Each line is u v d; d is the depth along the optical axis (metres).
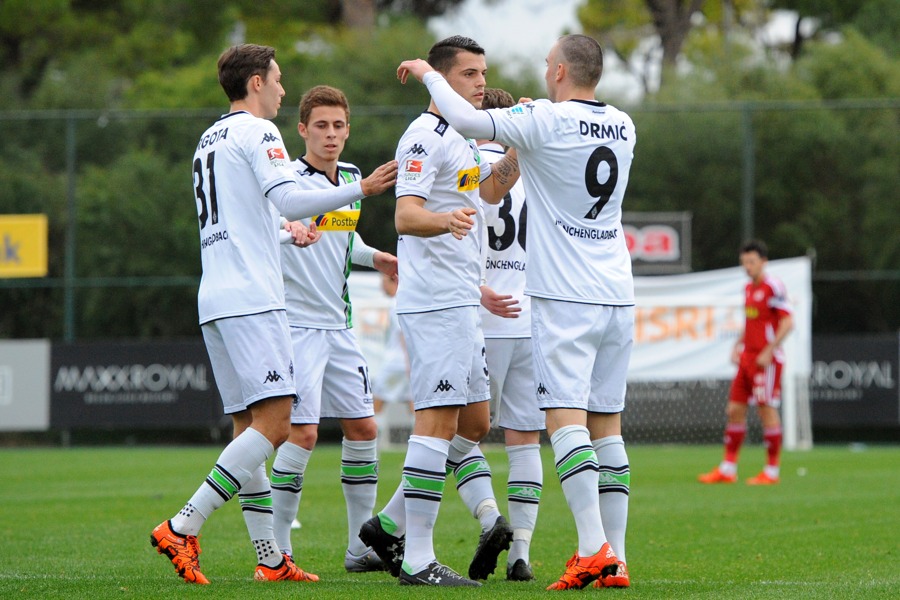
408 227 17.80
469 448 20.47
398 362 53.62
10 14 98.81
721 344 59.75
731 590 17.42
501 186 19.94
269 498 19.17
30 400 62.72
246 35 106.62
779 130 68.75
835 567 21.33
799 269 59.31
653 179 68.38
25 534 26.28
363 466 21.50
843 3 107.56
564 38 18.36
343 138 22.36
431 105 18.97
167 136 68.94
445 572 18.22
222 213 18.19
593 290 17.73
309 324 21.53
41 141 68.12
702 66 88.94
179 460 53.00
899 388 59.66
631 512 31.17
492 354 21.11
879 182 68.31
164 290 67.31
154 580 18.27
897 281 67.12
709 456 54.28
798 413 59.75
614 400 18.30
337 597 16.31
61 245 67.00
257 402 18.02
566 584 17.25
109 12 105.31
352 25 105.50
